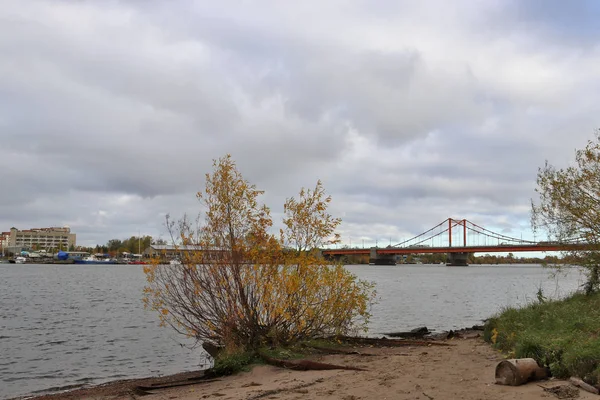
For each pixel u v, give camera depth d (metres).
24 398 12.03
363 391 8.23
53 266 188.62
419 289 57.00
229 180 13.48
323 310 13.62
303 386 9.20
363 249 117.50
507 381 7.82
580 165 16.94
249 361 12.33
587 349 7.98
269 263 13.29
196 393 9.95
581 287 18.00
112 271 132.50
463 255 144.62
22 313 32.31
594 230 16.64
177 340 21.17
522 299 37.47
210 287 13.01
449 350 12.77
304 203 13.88
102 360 17.19
